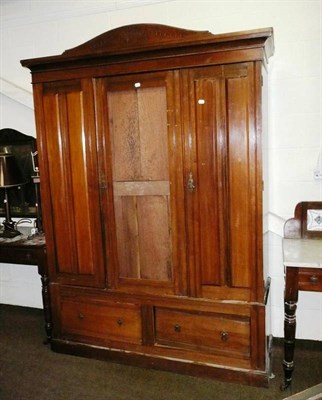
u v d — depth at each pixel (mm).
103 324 2395
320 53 2330
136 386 2146
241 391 2066
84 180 2299
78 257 2391
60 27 2885
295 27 2352
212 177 2041
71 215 2363
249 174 1976
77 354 2482
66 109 2270
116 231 2281
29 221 3092
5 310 3270
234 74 1929
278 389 2070
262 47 1868
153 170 2158
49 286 2518
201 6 2527
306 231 2404
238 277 2068
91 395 2084
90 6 2783
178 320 2211
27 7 2945
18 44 3012
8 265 3275
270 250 2551
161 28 2041
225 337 2123
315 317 2512
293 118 2418
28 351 2578
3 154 2902
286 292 2008
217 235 2074
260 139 1933
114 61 2119
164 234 2186
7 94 3033
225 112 1967
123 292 2311
